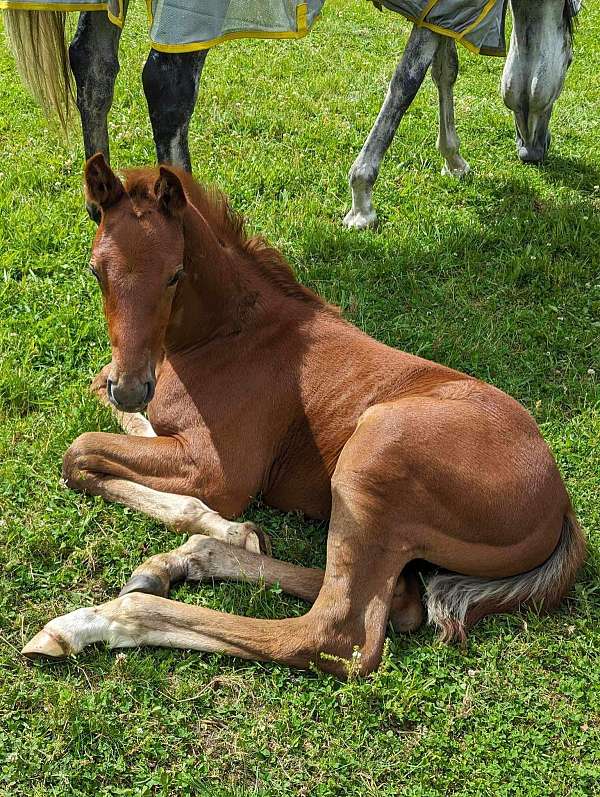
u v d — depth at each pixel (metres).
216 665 2.61
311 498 2.85
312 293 2.95
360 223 3.76
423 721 2.57
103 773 2.48
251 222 3.73
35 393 3.09
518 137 4.46
